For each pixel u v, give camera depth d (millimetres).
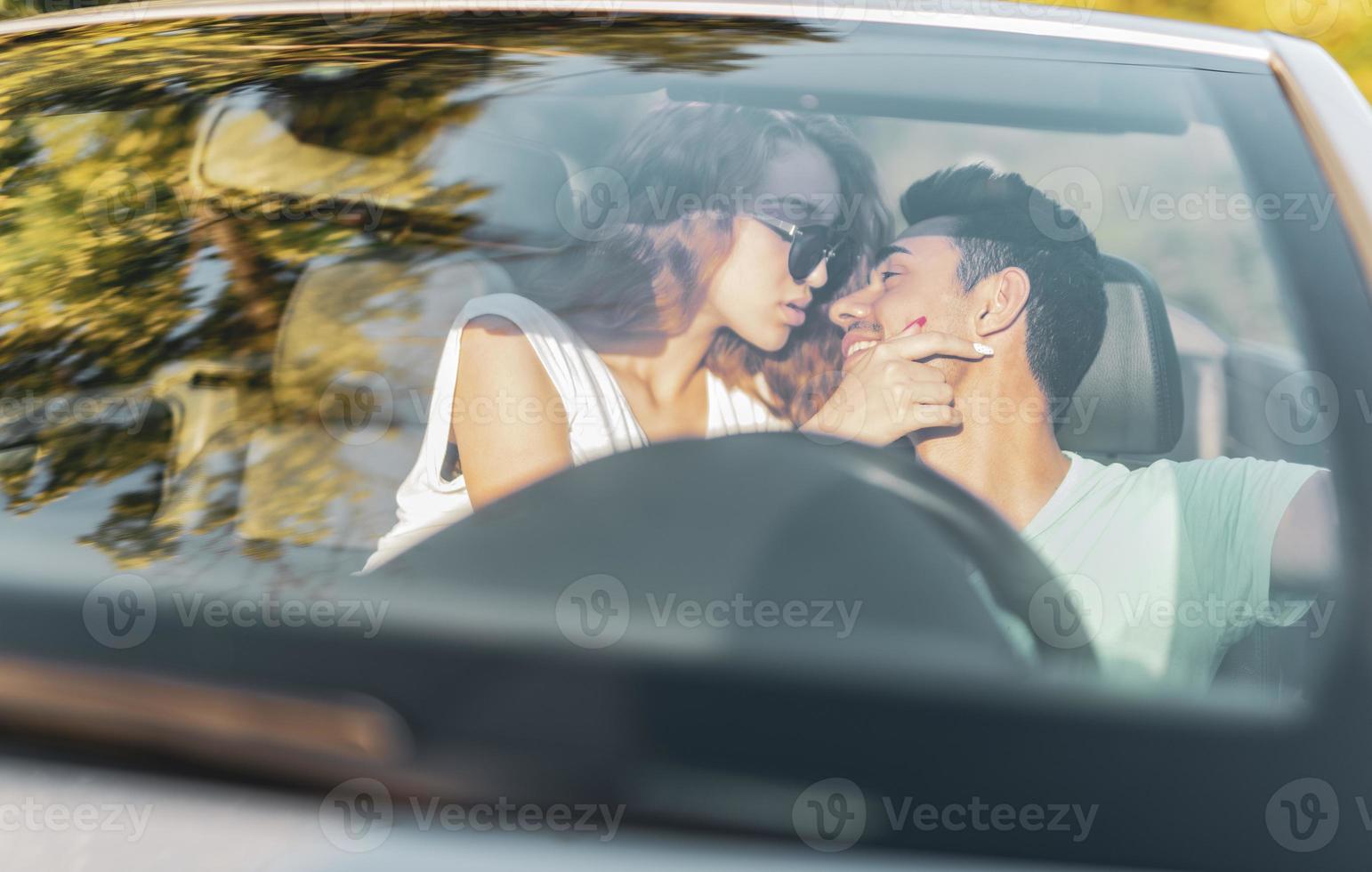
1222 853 719
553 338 1097
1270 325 1062
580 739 755
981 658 804
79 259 1173
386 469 1004
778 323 1135
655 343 1114
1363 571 878
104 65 1383
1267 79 1299
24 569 864
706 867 703
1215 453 1138
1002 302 1160
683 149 1203
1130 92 1284
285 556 887
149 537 905
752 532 855
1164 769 752
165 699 765
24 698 766
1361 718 787
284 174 1220
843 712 770
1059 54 1339
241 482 968
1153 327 1166
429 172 1206
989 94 1281
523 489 893
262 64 1336
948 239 1182
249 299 1128
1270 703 801
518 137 1216
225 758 742
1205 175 1188
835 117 1243
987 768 749
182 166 1247
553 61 1290
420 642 799
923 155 1226
